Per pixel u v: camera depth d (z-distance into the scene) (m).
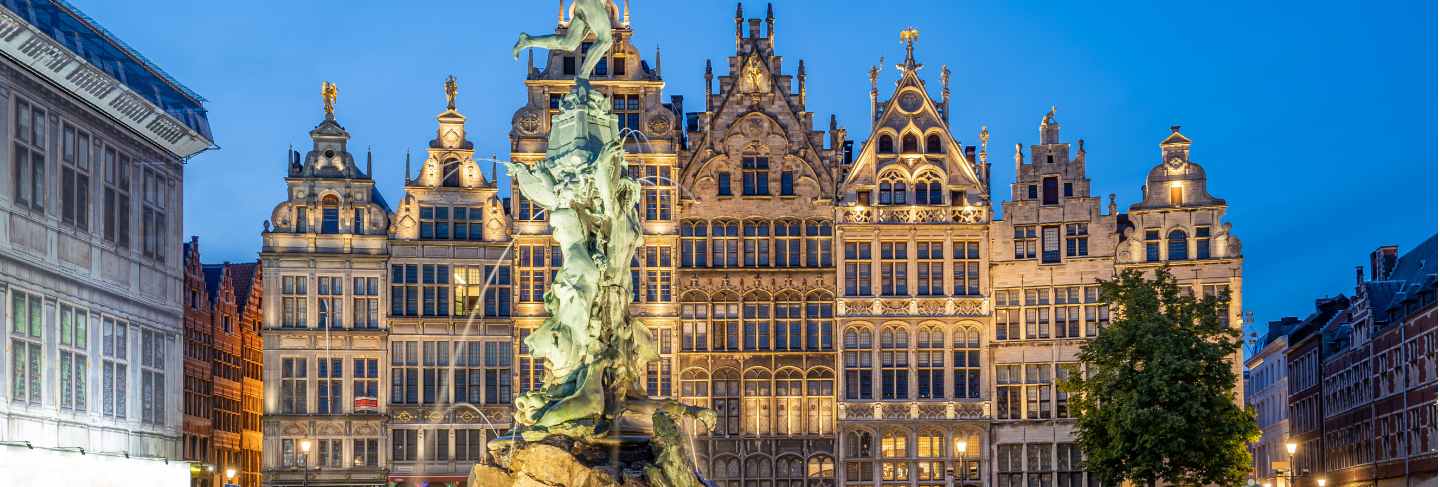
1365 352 102.94
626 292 48.53
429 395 87.25
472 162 88.62
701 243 88.56
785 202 88.94
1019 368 88.25
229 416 102.38
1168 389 72.62
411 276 87.81
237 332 104.62
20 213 55.34
